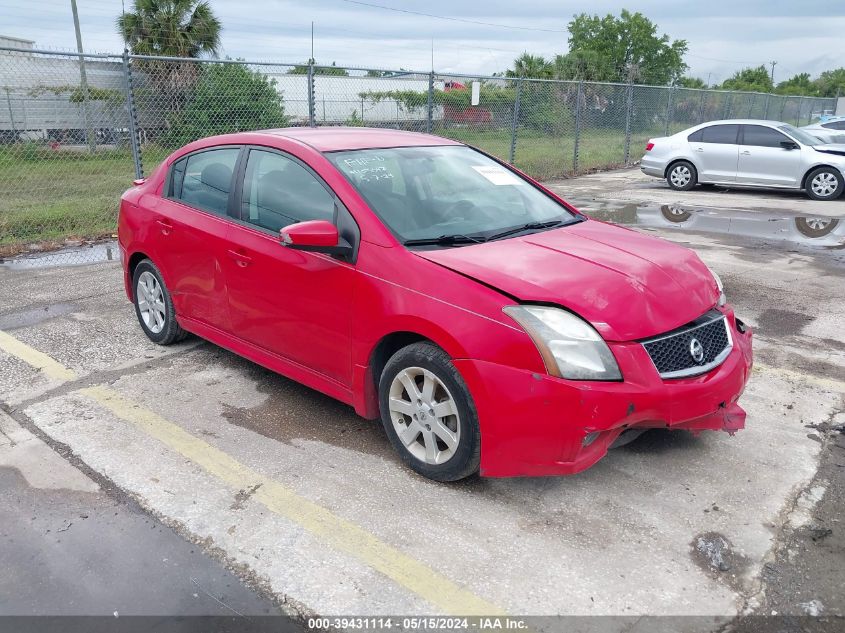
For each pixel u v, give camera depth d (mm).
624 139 19891
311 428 3906
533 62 37969
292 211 3859
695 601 2578
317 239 3363
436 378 3184
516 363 2924
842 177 12891
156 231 4809
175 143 10398
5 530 3002
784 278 7109
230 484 3346
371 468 3488
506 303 2994
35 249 8617
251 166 4207
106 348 5129
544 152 16875
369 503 3191
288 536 2959
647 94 20641
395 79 13727
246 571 2748
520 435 2951
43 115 10750
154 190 4965
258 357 4219
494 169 4457
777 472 3434
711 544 2895
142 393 4359
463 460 3160
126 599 2600
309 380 3893
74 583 2686
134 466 3506
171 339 5066
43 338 5348
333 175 3725
